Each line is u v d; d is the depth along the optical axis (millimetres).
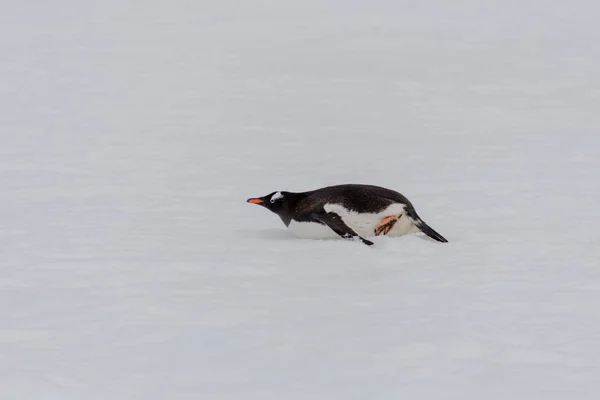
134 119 25688
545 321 8203
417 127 24016
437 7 54906
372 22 49188
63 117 25875
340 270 10102
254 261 10586
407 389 6715
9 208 14680
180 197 15914
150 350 7605
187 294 9234
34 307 8891
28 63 36469
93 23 49094
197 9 55219
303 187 17297
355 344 7660
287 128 24391
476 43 41094
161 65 36438
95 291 9422
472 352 7445
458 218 13516
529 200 14852
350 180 17797
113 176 17938
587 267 10188
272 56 38375
